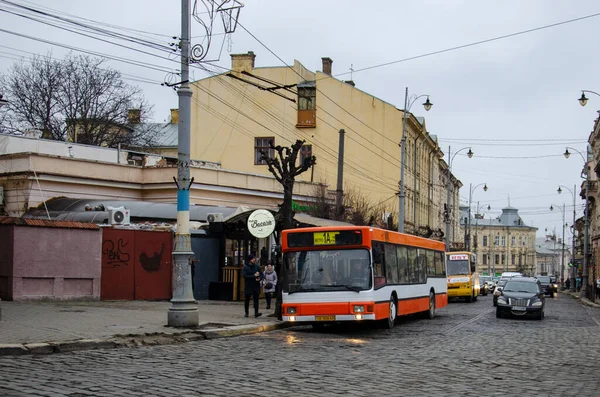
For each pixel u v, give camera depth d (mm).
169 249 27844
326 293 20297
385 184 58656
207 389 10234
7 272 23125
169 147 63688
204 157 59875
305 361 13789
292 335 19688
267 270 26109
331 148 59156
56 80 53781
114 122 55906
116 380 10719
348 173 59188
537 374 12961
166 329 17516
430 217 77438
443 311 34500
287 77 58969
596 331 23266
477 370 13234
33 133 42375
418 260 26609
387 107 58688
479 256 154875
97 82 55000
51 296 23844
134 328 17281
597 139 69312
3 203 35906
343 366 13219
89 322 17922
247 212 29500
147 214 34312
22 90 52750
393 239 23281
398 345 17375
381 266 21531
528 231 159250
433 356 15227
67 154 42469
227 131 59781
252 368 12555
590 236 79562
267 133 59344
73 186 37438
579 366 14281
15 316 18438
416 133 67312
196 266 30172
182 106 18453
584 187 73438
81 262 24734
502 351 16609
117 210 28844
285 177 24125
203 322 19859
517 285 30469
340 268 20516
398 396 10180
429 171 77062
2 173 36000
